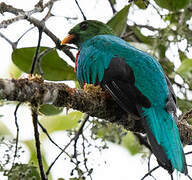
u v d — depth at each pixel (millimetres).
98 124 11719
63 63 12859
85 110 10633
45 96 9648
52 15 11695
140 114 10727
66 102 10133
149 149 14477
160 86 11156
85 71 12289
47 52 11883
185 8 13766
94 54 12125
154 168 11703
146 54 11875
